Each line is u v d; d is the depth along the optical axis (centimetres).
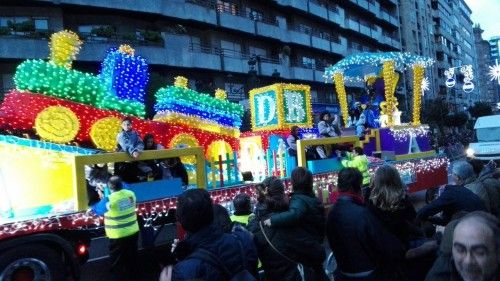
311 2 4719
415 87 1372
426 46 8050
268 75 3903
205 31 3525
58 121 679
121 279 604
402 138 1261
